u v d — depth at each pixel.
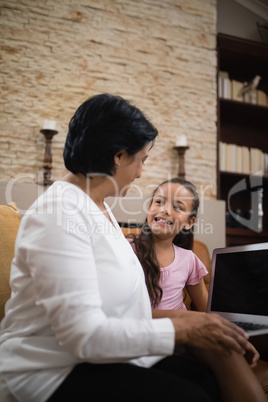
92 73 3.15
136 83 3.28
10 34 2.95
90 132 0.92
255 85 3.63
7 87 2.92
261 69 4.04
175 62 3.42
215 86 3.55
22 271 0.83
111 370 0.82
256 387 0.90
